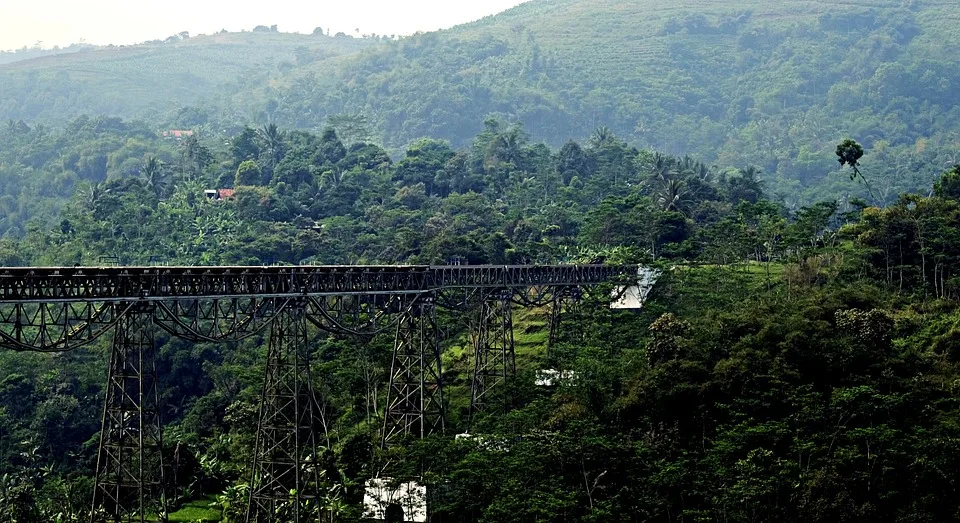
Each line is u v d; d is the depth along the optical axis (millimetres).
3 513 133000
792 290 158625
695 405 122438
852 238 179500
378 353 154000
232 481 142750
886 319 130125
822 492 104500
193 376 198250
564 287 165000
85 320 90312
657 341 134875
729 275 168375
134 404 93438
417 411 128375
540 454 113250
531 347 169375
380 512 113562
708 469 109438
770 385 120375
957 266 157250
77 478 147625
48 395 185125
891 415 113688
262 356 190625
